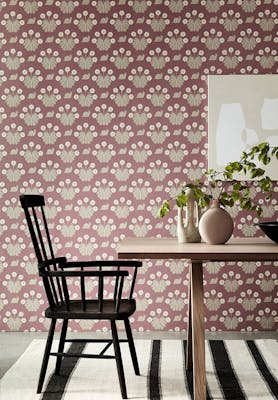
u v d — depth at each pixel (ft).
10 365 12.07
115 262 10.96
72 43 15.03
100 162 14.99
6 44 15.05
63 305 10.84
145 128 14.99
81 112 15.01
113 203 15.01
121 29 15.02
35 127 15.03
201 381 9.48
